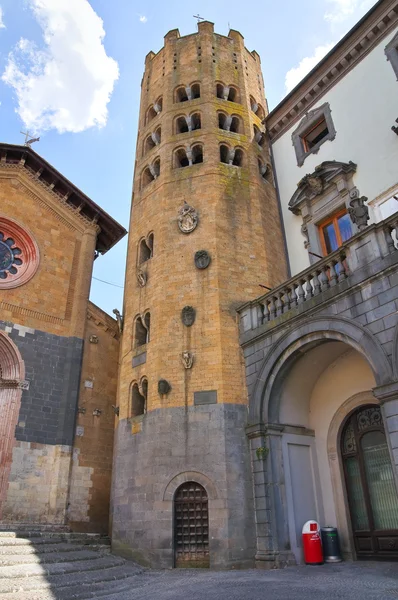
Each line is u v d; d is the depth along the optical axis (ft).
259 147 85.71
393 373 42.75
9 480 65.10
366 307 47.42
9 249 80.69
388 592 31.58
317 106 78.69
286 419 58.80
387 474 53.67
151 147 91.45
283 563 50.31
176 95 90.68
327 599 30.73
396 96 64.95
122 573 47.85
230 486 55.16
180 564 53.98
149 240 78.59
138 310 73.87
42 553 50.52
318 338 52.49
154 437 60.70
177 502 56.95
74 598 36.58
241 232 73.51
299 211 75.25
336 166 69.26
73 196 90.99
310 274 55.67
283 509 53.47
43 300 79.77
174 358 64.80
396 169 61.67
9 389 70.54
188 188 77.56
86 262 87.92
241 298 68.03
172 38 98.17
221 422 58.54
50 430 71.77
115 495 62.39
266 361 58.80
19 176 85.71
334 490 56.95
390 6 68.44
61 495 68.23
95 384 80.18
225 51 95.35
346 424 59.06
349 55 73.20
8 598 34.73
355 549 53.78
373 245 48.19
